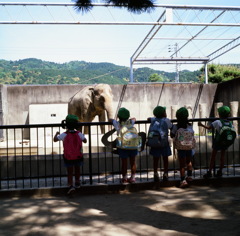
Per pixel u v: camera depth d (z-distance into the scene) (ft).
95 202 17.57
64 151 19.24
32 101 58.03
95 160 27.12
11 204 17.35
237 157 29.55
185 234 12.15
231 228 12.61
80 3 18.03
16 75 595.88
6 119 56.13
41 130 51.93
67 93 58.95
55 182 22.63
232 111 51.31
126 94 61.21
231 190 19.63
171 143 28.91
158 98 62.54
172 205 16.16
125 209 15.89
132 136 19.86
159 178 22.26
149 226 13.20
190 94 63.93
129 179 20.48
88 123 20.35
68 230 12.96
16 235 12.51
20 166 26.78
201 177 21.67
